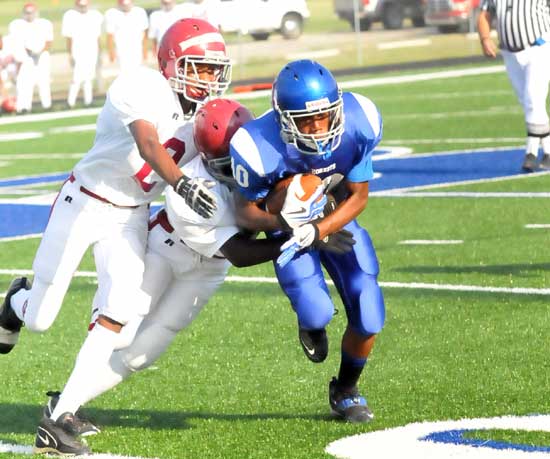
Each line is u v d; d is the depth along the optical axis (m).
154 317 11.25
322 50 67.62
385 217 22.84
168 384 12.96
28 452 10.74
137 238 11.01
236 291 17.34
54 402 10.93
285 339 14.66
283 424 11.34
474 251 19.11
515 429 10.80
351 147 10.54
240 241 10.60
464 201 24.08
